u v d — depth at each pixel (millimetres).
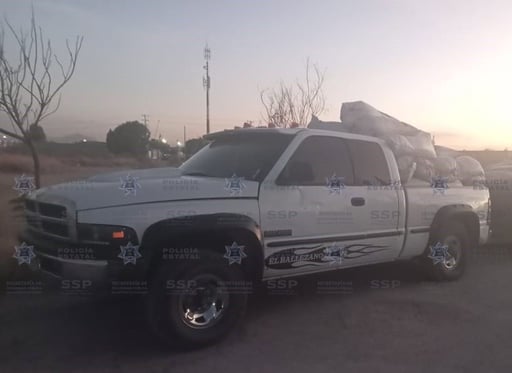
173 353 4195
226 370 3885
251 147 5227
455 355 4215
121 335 4562
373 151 5730
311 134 5184
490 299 5805
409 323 4977
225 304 4387
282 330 4766
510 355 4227
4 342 4379
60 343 4371
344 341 4500
